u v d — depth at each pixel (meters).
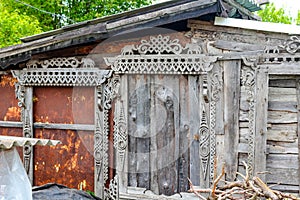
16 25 10.38
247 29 4.32
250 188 2.62
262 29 4.25
